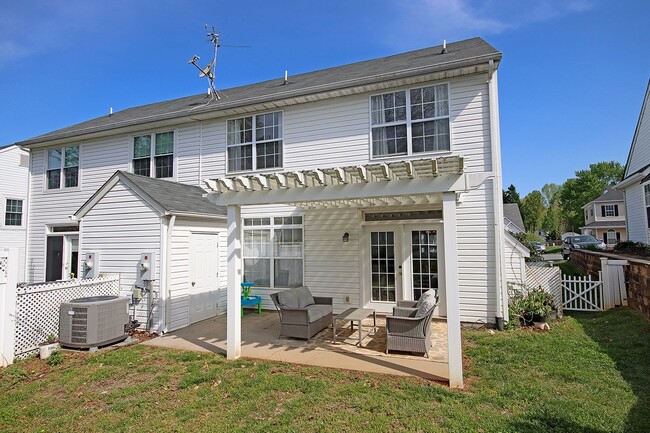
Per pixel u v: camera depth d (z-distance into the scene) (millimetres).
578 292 8383
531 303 7199
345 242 8914
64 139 11852
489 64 7270
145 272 7570
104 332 6242
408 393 4082
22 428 3537
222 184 5520
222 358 5570
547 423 3291
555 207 74312
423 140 8133
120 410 3852
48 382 4750
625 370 4562
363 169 4543
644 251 11695
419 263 8438
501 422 3318
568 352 5336
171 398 4133
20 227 18234
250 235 9914
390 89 8438
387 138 8484
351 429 3295
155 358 5637
